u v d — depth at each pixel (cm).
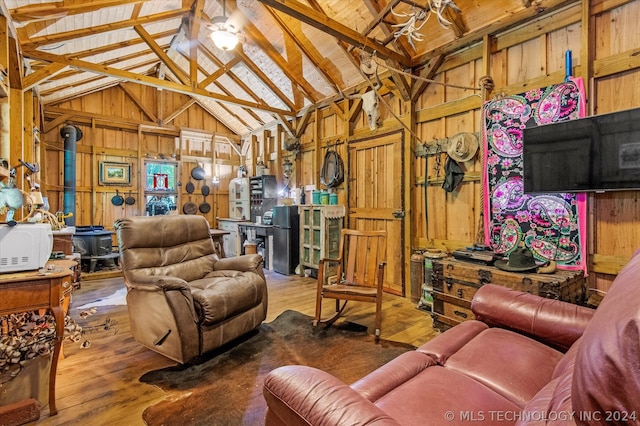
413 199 392
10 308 160
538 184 265
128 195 651
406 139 393
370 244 309
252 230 598
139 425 164
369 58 348
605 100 250
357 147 467
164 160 689
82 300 363
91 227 533
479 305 175
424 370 131
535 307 157
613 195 249
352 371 217
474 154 325
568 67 260
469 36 326
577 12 262
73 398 185
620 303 65
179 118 709
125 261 253
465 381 121
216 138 757
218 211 768
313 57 454
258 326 283
